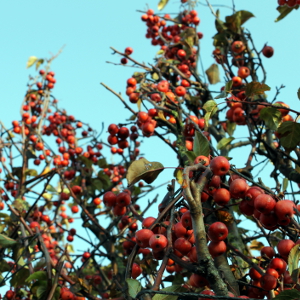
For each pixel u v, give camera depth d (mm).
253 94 4492
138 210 7035
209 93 6801
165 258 2887
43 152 8633
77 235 6180
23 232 6121
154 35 8609
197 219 2768
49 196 8008
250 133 5559
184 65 7359
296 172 5402
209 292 3025
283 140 4531
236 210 5816
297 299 2660
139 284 2910
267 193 3262
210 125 6930
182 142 5234
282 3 5785
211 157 3822
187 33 7926
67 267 7500
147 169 3510
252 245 5949
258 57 6191
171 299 2854
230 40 6742
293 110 4297
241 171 4621
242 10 6738
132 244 4699
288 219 3066
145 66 7500
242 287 3592
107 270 7348
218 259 3703
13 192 8055
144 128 5547
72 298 4438
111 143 6004
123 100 6035
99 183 7902
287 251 3098
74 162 8586
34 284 4328
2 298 5500
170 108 5625
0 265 5852
